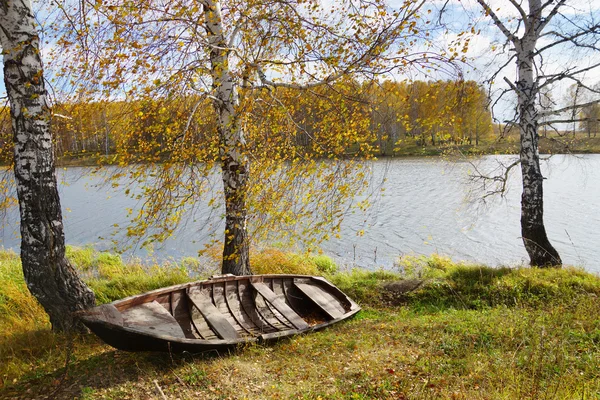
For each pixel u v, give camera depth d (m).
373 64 7.15
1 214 9.38
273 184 8.05
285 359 6.40
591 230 18.27
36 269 6.74
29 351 6.53
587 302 8.45
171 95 6.16
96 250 16.75
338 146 7.84
